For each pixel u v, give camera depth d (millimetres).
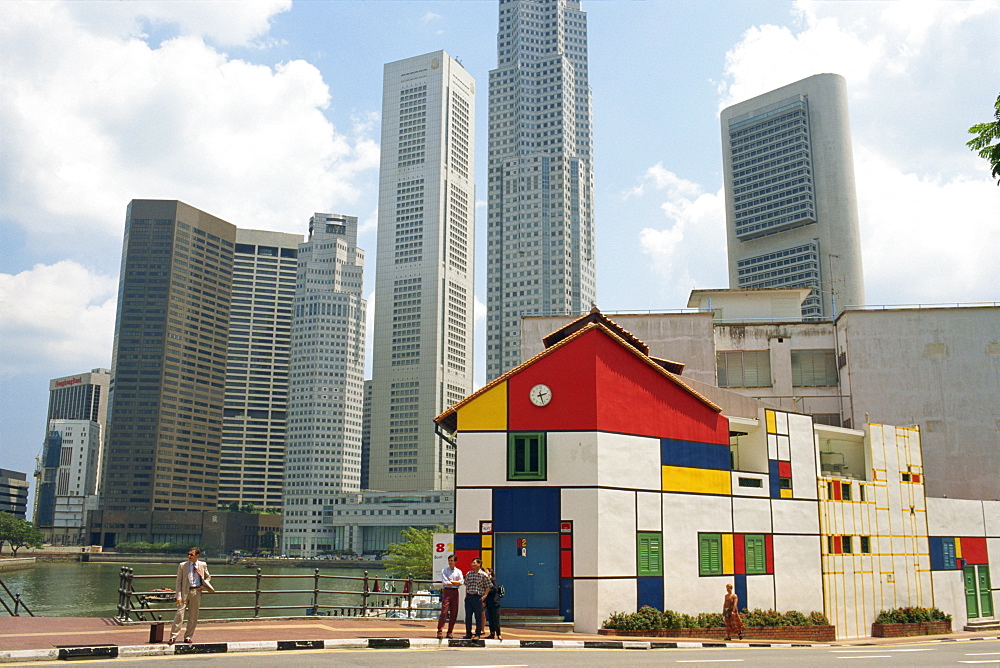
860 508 36094
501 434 27844
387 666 14906
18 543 198875
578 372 28000
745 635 28875
